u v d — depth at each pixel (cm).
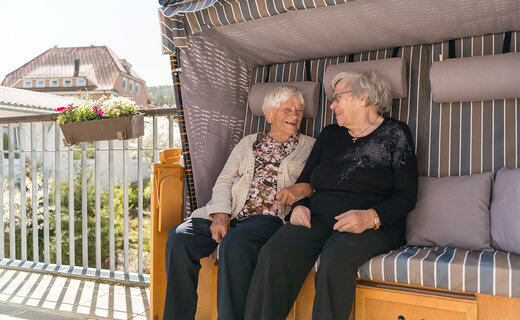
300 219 196
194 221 222
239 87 292
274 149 244
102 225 843
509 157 215
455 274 159
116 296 291
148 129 1396
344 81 229
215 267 220
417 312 169
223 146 277
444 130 234
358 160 211
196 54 252
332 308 171
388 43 253
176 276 206
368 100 223
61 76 4156
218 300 194
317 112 272
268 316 177
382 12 214
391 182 205
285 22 231
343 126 231
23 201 389
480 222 193
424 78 246
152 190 234
